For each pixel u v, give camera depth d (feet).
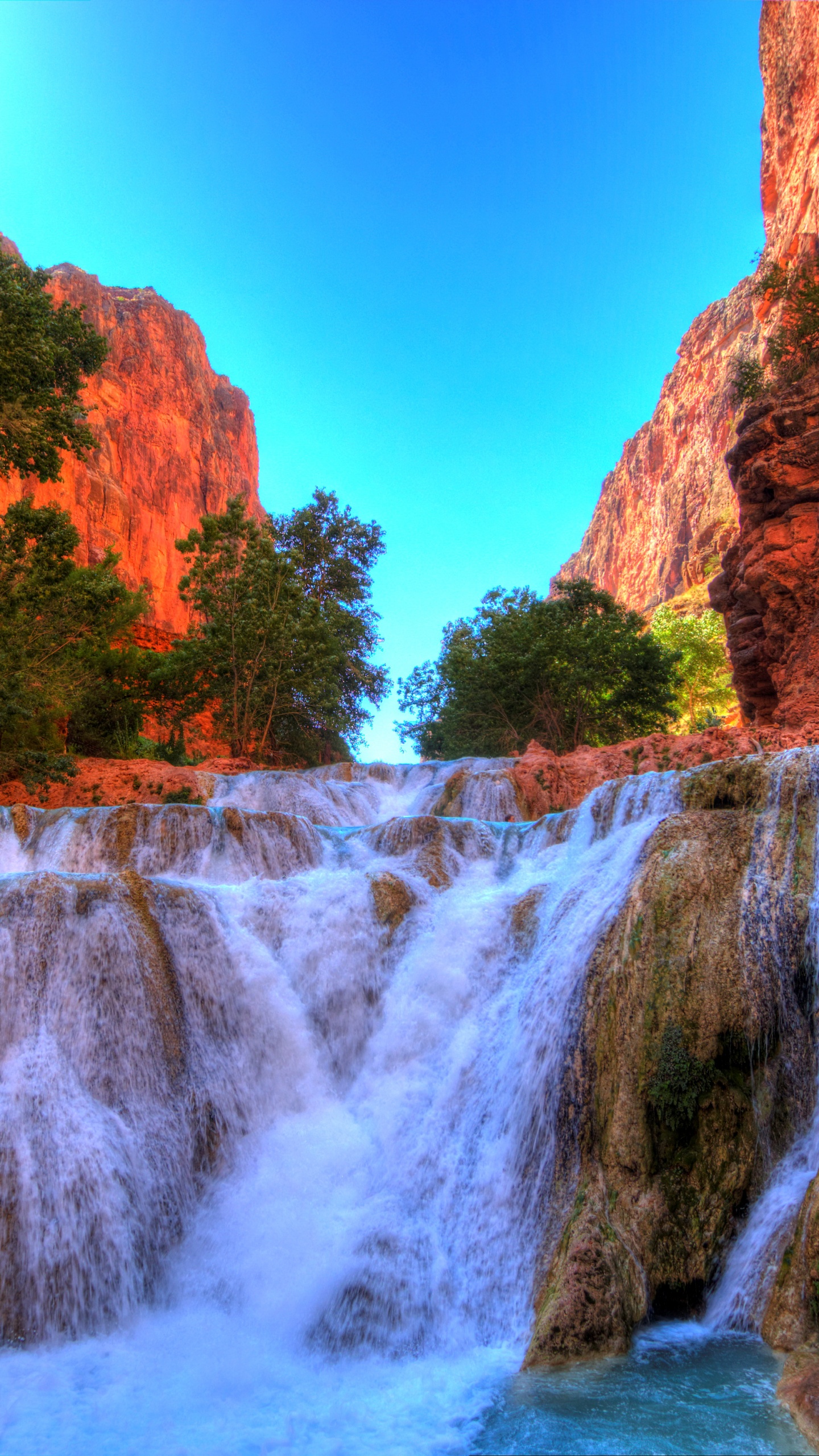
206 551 102.58
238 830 48.62
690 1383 17.38
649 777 37.91
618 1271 20.49
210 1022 32.65
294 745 108.99
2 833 51.60
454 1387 19.27
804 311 100.17
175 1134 28.81
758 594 79.97
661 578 343.87
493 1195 25.31
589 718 111.75
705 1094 22.82
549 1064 26.32
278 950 36.29
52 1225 24.45
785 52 231.50
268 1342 22.93
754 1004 23.65
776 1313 18.90
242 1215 27.32
